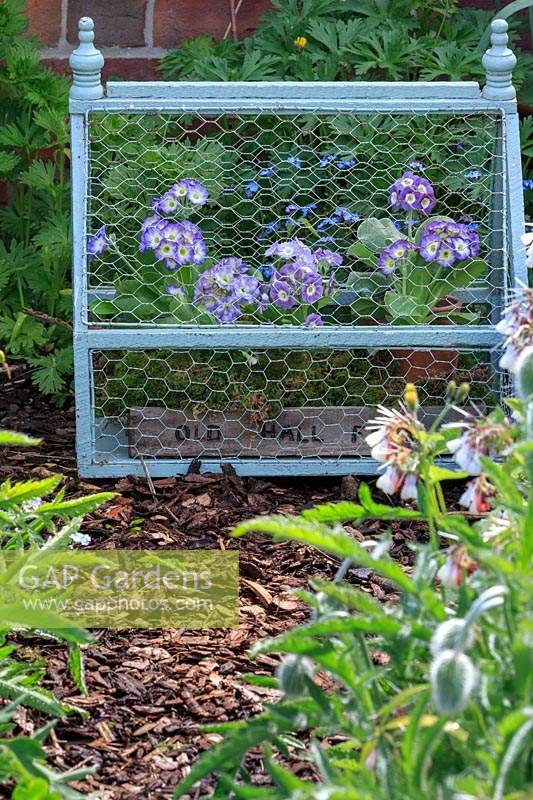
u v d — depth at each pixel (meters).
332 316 4.04
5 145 4.84
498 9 5.17
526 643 1.67
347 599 1.90
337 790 1.60
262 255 4.59
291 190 4.64
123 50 5.14
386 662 2.77
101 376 4.03
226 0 5.14
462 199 4.62
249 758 2.52
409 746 1.72
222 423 3.86
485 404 3.93
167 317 3.94
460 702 1.60
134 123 4.12
